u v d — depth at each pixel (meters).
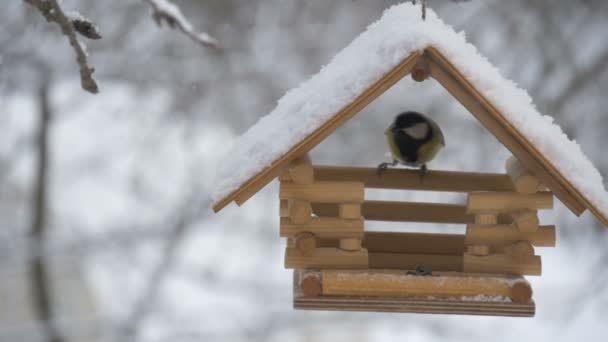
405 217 5.59
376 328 14.71
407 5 5.15
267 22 14.05
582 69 12.03
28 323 14.41
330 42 14.02
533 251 4.92
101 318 14.09
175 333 13.88
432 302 4.80
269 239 15.52
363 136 13.48
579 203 4.75
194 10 13.65
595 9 12.45
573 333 13.02
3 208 15.66
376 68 4.47
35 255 13.98
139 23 13.70
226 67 13.78
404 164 6.30
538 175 4.83
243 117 14.09
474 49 4.74
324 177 5.44
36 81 13.19
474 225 4.98
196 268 15.02
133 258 15.20
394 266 5.32
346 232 4.91
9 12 12.23
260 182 4.57
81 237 14.31
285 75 14.08
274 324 14.15
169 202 14.96
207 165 14.66
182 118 14.28
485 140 13.02
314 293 4.80
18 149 15.09
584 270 13.59
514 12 12.66
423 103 13.22
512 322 13.60
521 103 4.65
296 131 4.54
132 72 13.66
